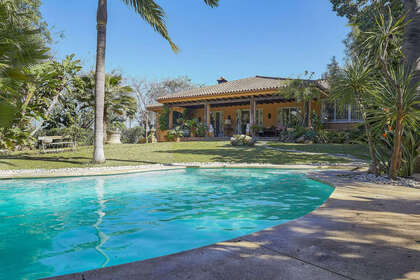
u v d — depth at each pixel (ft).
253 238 7.02
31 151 48.65
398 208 10.50
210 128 76.33
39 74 36.47
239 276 4.81
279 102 77.05
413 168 19.74
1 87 12.88
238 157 40.52
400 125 17.97
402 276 4.81
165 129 85.40
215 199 16.80
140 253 8.51
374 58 20.52
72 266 7.60
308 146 51.75
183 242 9.48
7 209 14.48
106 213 13.64
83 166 31.63
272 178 24.54
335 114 66.90
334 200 12.02
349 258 5.65
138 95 126.72
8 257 8.25
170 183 22.48
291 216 12.96
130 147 55.47
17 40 13.43
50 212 13.94
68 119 68.18
